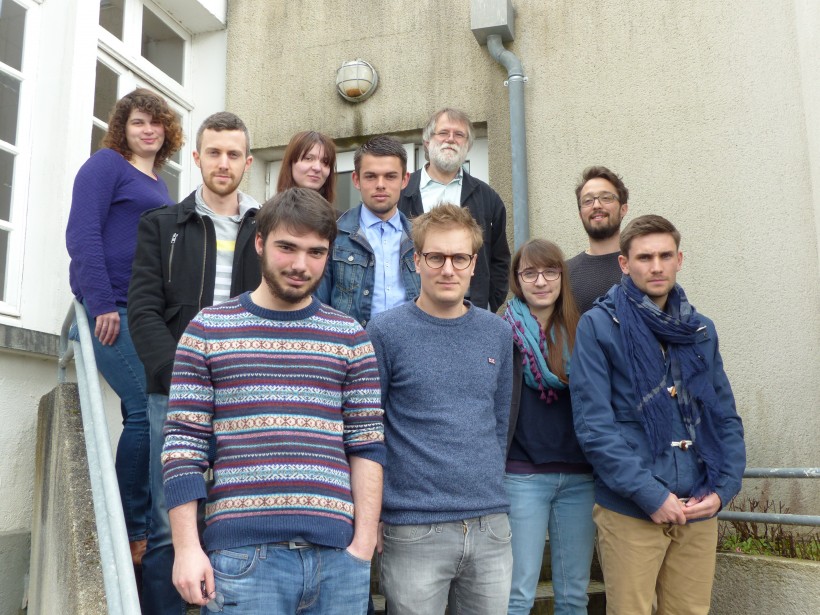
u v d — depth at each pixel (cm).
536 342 302
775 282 438
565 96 491
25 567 354
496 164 497
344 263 303
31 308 386
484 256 352
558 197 483
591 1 495
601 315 292
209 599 182
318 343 206
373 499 205
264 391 196
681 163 464
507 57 493
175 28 548
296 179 320
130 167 331
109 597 175
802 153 444
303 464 194
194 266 275
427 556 229
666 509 263
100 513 206
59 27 412
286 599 189
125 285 319
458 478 232
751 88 458
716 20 470
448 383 239
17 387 363
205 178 283
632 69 481
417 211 358
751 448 428
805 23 441
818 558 334
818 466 416
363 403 211
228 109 551
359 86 519
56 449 301
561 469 297
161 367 252
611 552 278
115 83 481
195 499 188
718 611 343
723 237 450
